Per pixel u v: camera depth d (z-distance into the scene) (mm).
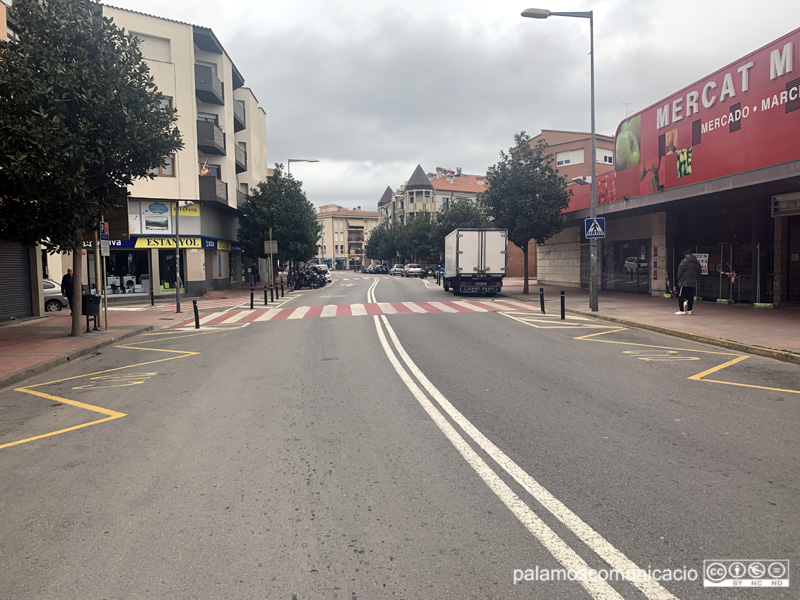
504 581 2842
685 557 3031
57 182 10711
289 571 2971
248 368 9078
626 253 24875
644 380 7598
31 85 10531
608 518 3498
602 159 47969
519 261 50531
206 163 29922
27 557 3184
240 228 38531
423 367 8750
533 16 16016
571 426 5473
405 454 4750
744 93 14289
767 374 7945
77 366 10078
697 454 4617
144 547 3264
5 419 6406
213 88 32188
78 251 13430
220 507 3785
